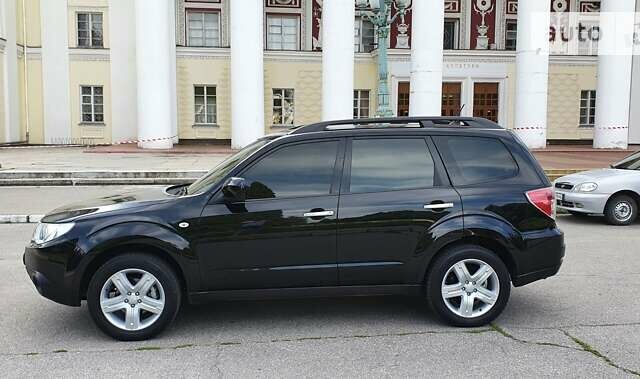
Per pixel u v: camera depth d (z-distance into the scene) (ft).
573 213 38.42
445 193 16.74
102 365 14.28
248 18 82.07
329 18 76.69
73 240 15.52
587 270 23.88
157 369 14.03
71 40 99.86
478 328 16.81
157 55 84.74
